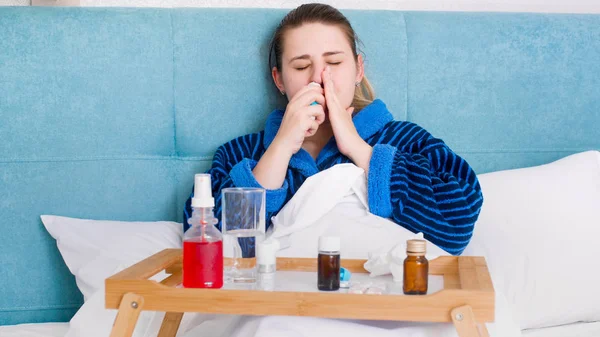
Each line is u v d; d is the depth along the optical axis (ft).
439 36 5.84
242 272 3.59
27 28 5.46
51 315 5.48
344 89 5.35
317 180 4.86
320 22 5.35
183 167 5.70
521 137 5.89
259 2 6.50
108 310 4.32
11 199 5.44
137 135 5.59
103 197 5.56
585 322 4.87
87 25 5.52
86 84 5.51
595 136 5.95
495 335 3.80
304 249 4.51
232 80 5.71
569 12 6.64
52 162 5.49
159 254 3.97
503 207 5.14
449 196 4.80
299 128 5.02
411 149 5.36
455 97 5.83
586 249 4.85
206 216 3.38
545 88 5.88
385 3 6.59
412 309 3.07
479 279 3.33
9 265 5.43
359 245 4.47
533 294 4.70
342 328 3.40
